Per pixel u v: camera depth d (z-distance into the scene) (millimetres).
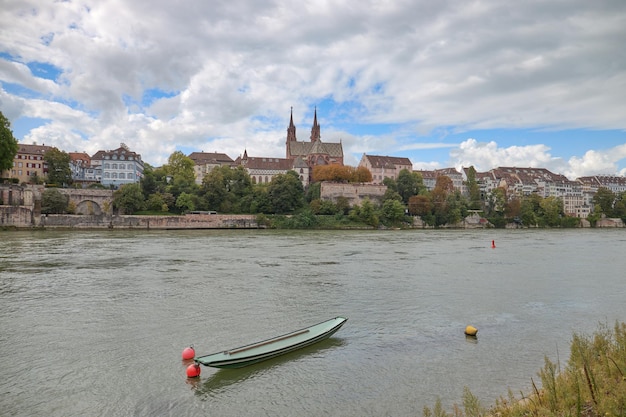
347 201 153500
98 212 121625
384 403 14953
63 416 14156
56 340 21547
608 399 10828
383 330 23562
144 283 36438
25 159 147250
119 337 22062
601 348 16078
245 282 37375
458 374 17453
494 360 19047
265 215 136125
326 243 78750
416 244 78938
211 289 34250
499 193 181875
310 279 39062
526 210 168750
